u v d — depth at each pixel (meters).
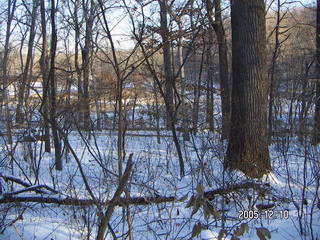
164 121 11.46
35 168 6.82
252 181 5.11
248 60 6.72
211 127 7.74
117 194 3.17
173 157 8.08
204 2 5.82
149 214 4.68
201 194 3.52
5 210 4.67
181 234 4.31
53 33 6.30
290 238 4.37
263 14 6.81
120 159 3.74
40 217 4.76
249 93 6.67
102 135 10.06
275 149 8.47
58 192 5.13
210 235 4.19
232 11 6.93
